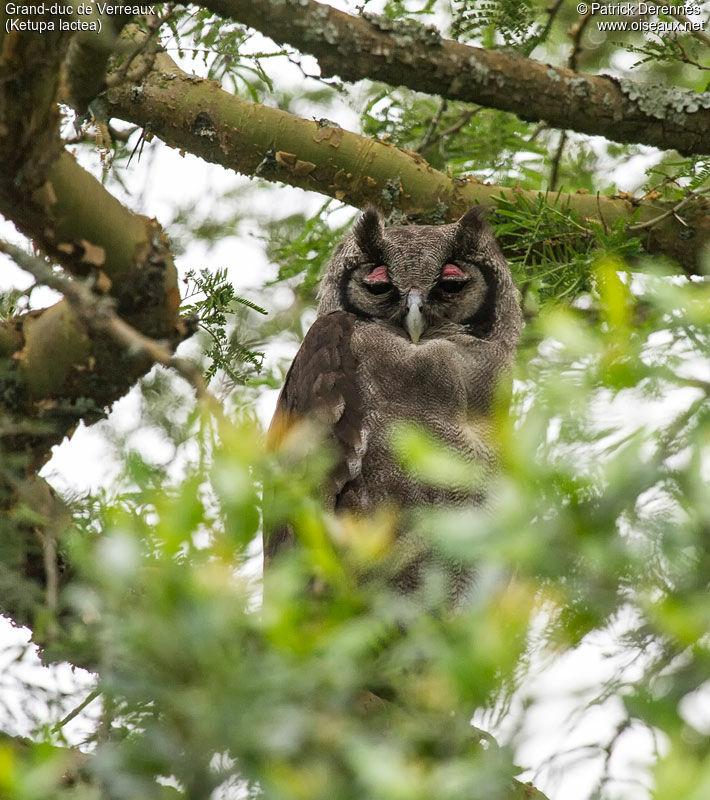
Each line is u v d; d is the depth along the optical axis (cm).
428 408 1138
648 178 1304
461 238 1240
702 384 577
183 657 517
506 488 552
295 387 1174
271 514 600
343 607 566
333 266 1292
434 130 1289
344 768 509
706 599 526
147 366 863
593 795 541
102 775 520
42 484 790
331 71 1088
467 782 485
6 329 860
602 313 644
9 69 721
